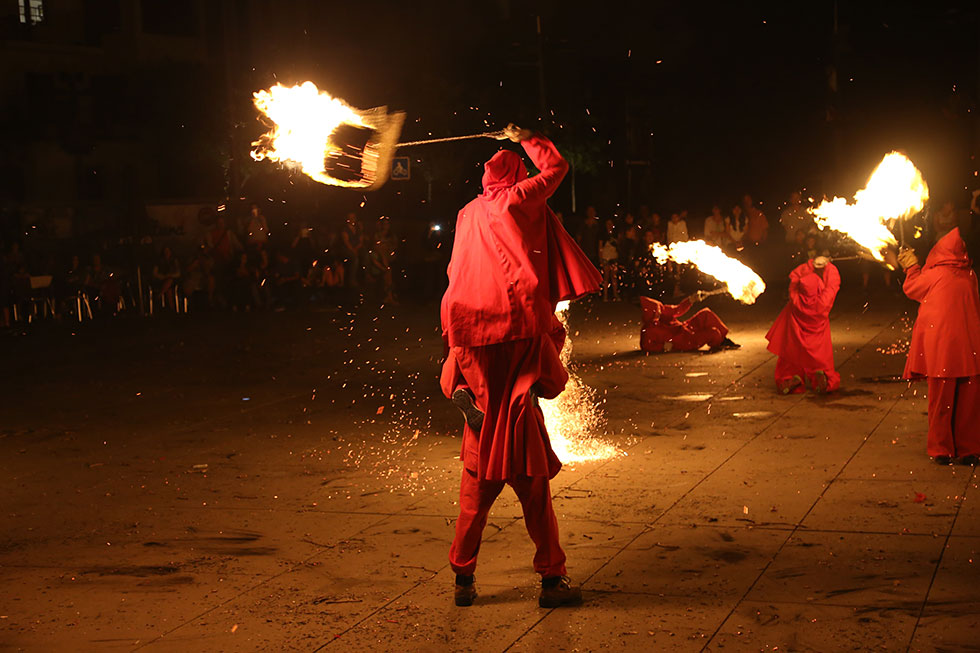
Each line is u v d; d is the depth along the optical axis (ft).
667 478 24.03
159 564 19.08
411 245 84.07
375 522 21.36
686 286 76.18
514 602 16.49
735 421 30.55
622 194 103.50
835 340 47.37
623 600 16.34
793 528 19.77
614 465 25.49
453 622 15.76
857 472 23.95
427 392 38.04
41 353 53.16
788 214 78.18
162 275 72.49
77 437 31.78
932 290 24.57
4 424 34.35
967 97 93.71
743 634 14.76
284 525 21.39
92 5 115.24
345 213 95.14
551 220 16.89
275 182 94.07
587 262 16.93
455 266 16.70
